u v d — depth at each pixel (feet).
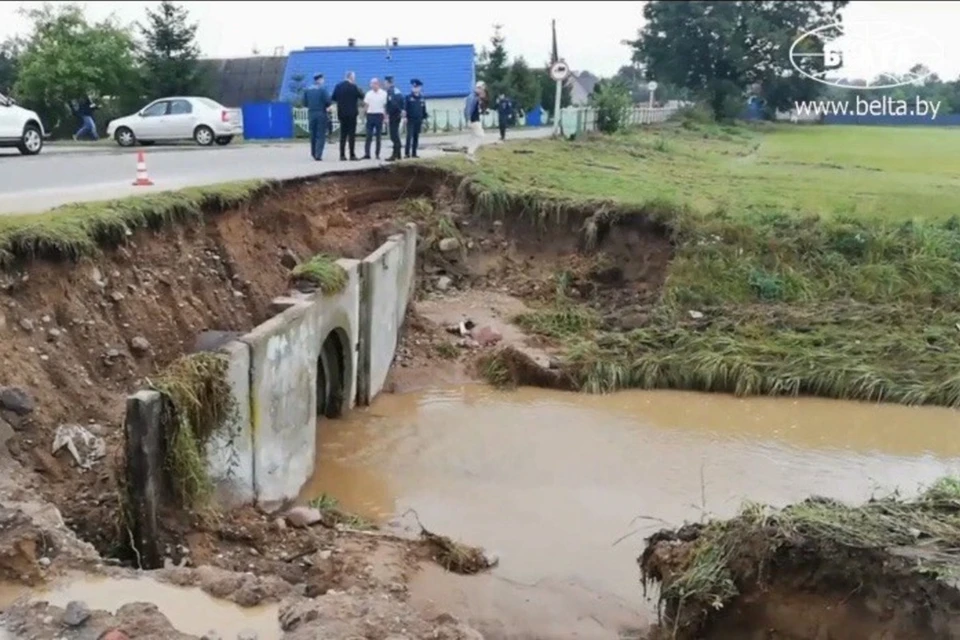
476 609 23.85
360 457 35.37
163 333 32.58
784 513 20.71
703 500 32.07
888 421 41.11
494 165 65.26
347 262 38.75
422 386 44.34
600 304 52.65
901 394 43.14
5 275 27.07
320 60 163.94
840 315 49.08
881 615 18.62
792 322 48.55
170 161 60.23
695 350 46.32
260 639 16.24
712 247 52.70
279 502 29.71
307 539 26.27
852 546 19.13
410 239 50.29
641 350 46.73
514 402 42.83
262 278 41.73
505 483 33.27
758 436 39.14
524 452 36.35
